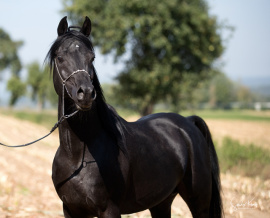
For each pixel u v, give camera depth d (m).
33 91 85.75
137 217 8.61
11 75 107.12
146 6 25.00
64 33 4.95
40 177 14.40
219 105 146.50
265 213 8.96
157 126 5.94
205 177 6.10
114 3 25.55
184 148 5.95
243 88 158.75
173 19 25.73
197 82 27.72
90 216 4.90
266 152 17.06
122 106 28.33
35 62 84.88
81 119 4.64
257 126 51.31
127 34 25.77
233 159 16.11
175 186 5.78
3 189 11.80
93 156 4.68
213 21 27.48
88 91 4.21
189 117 6.86
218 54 28.27
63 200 4.84
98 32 26.08
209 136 6.85
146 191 5.23
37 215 8.49
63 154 4.78
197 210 6.10
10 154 21.38
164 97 28.05
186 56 28.00
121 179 4.79
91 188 4.58
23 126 43.59
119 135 4.91
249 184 11.78
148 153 5.31
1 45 112.56
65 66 4.55
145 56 26.73
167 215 6.29
